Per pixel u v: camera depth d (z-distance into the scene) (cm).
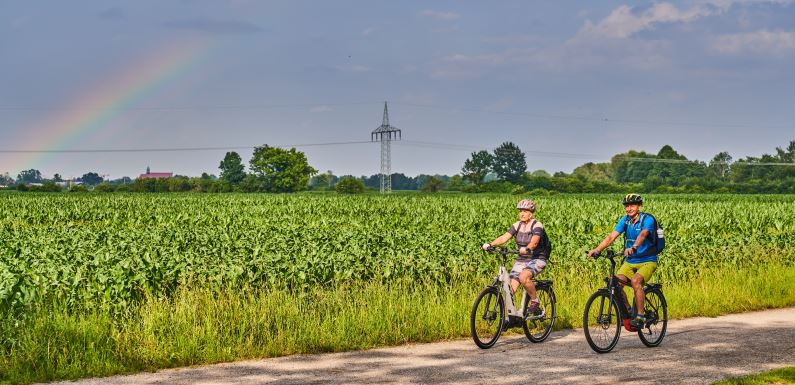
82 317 1078
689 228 3850
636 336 1191
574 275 1602
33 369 918
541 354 1047
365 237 2417
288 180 16862
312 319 1141
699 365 971
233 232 2812
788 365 969
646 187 16412
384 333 1130
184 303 1120
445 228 3981
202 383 877
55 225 3912
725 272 1725
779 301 1535
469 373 926
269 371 939
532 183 15712
